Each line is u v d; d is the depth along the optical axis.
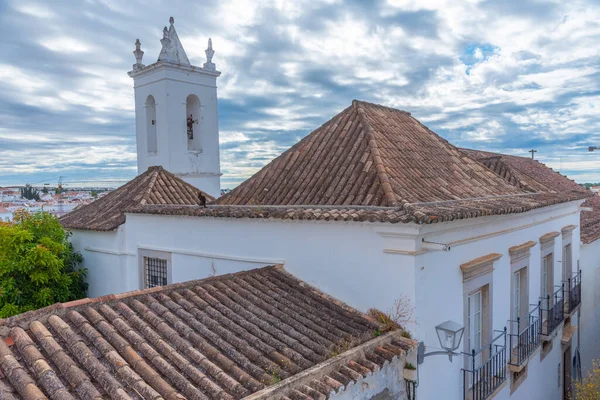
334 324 6.10
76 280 10.88
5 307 9.22
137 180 12.93
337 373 4.95
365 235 6.46
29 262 9.58
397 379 5.79
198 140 20.62
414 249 5.99
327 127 9.48
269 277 7.18
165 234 9.34
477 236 7.68
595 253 15.29
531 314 9.73
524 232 9.58
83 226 11.05
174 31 20.17
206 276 8.55
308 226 7.10
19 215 10.93
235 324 5.64
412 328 6.02
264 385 4.45
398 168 7.91
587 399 10.01
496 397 8.06
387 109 10.45
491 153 17.03
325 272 6.92
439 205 6.72
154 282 9.77
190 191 12.61
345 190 7.46
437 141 10.28
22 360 4.16
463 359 7.32
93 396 3.77
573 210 12.77
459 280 7.16
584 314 14.27
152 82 19.64
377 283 6.35
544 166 19.19
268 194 8.38
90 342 4.62
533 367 9.81
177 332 5.24
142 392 3.99
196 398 4.07
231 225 8.15
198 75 20.30
